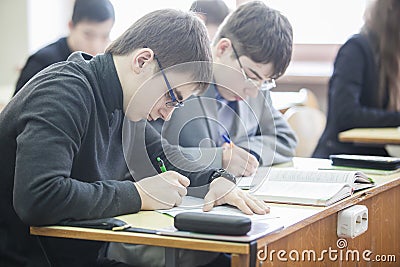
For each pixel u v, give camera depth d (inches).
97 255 73.0
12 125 67.8
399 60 145.6
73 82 68.1
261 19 92.4
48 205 62.0
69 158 64.8
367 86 147.1
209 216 58.4
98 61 72.4
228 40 92.8
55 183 62.2
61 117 65.0
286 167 97.0
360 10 201.8
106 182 67.2
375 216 86.0
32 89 67.6
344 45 147.1
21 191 62.6
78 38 138.3
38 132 63.8
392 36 144.6
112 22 140.7
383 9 144.6
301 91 186.1
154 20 72.7
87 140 70.3
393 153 181.5
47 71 70.2
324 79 198.4
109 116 72.7
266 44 91.3
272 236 59.1
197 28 72.9
